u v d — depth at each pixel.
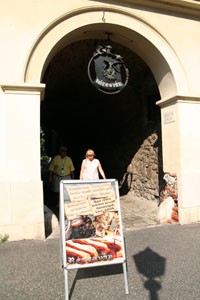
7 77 4.70
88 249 3.01
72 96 11.82
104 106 10.73
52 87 10.48
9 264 3.72
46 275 3.41
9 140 4.66
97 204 3.17
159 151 7.28
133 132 9.03
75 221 3.04
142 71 7.80
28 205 4.65
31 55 4.82
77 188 3.13
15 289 3.08
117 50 7.47
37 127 4.77
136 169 8.80
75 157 18.25
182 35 5.87
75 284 3.19
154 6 5.65
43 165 24.48
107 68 5.66
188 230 5.20
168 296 2.90
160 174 7.20
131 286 3.13
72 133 17.48
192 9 5.86
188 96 5.71
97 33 5.74
